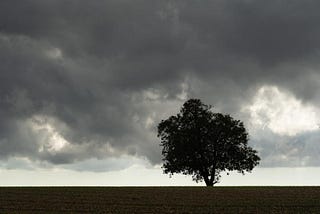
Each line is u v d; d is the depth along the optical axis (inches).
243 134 3946.9
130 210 1964.8
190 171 3966.5
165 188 3024.1
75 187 3058.6
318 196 2395.4
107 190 2822.3
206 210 1961.1
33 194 2554.1
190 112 4008.4
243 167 3951.8
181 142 3907.5
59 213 1888.5
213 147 3934.5
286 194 2511.1
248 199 2289.6
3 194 2561.5
